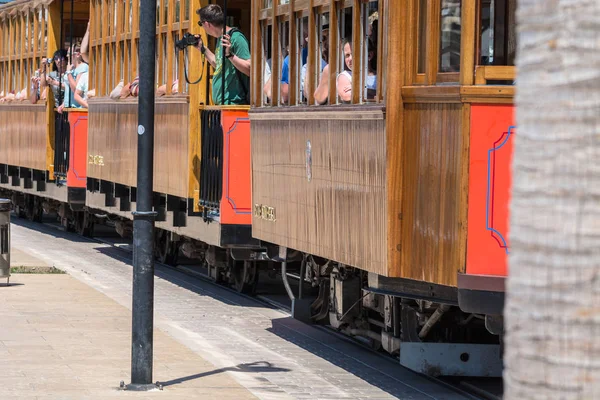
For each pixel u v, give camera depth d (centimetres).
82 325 1683
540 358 445
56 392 1206
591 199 440
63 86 3291
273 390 1341
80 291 2094
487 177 1141
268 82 1788
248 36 2200
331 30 1480
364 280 1567
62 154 3269
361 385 1412
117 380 1282
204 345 1686
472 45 1146
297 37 1642
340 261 1441
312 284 1758
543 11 446
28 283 2211
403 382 1435
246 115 1995
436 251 1205
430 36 1214
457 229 1161
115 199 2773
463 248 1149
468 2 1145
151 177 1259
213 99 2069
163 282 2464
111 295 2180
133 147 2522
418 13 1248
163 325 1867
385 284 1328
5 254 2172
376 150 1307
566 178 442
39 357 1412
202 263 2588
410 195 1257
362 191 1359
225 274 2398
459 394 1368
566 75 441
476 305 1147
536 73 449
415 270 1248
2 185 4131
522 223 452
